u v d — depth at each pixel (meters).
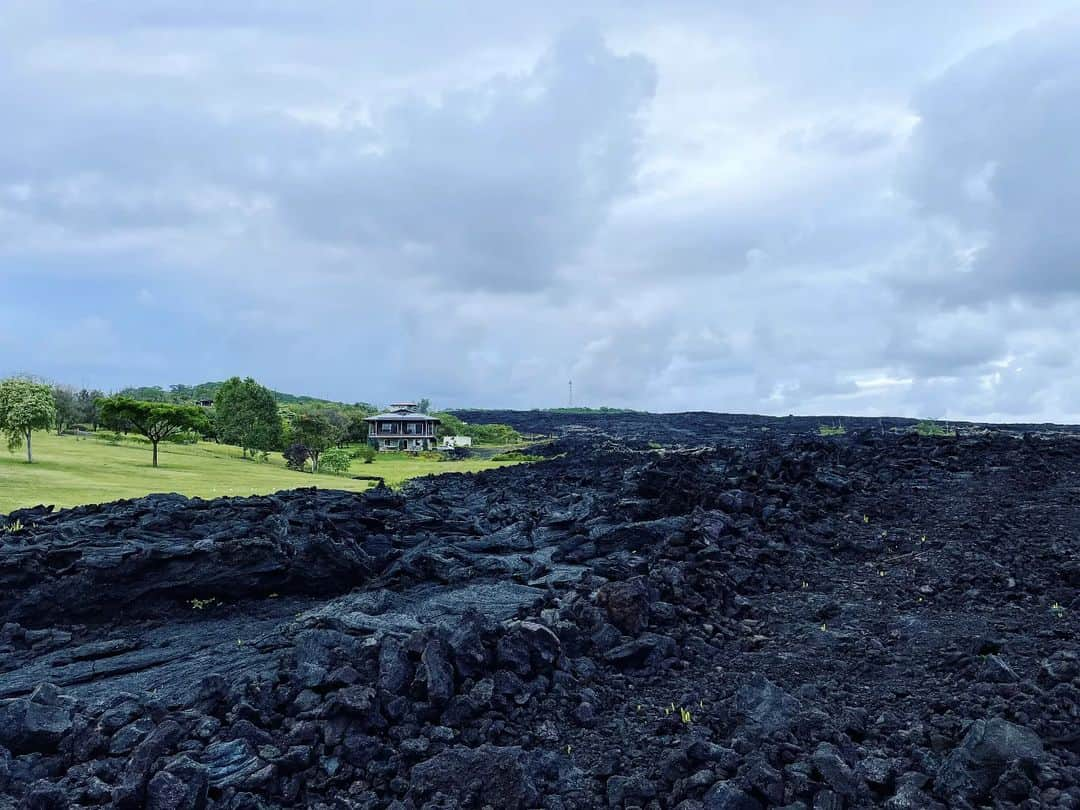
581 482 40.97
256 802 10.19
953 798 8.84
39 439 107.94
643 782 9.88
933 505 23.22
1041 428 90.44
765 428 184.75
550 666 13.46
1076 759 9.42
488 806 9.88
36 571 19.89
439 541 24.75
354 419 163.38
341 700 11.62
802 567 19.34
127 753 11.33
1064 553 17.77
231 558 20.41
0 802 10.45
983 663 12.34
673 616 15.81
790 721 11.01
